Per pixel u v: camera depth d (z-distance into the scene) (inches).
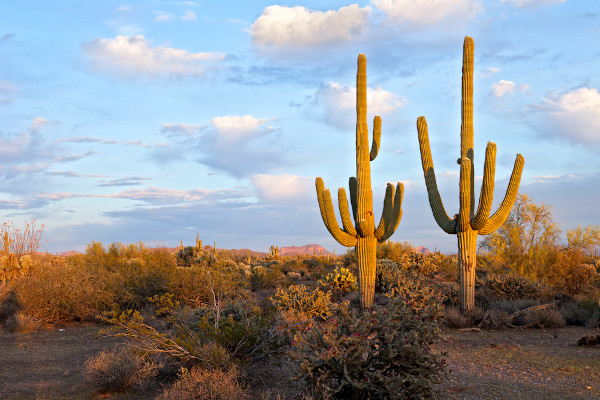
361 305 577.3
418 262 1074.1
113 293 550.6
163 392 267.0
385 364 227.0
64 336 468.1
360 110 584.4
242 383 269.9
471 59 591.8
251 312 360.8
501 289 684.1
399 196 583.8
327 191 564.7
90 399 259.0
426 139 602.9
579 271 724.0
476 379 289.7
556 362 338.3
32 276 576.1
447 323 534.3
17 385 285.4
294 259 1412.4
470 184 566.3
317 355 219.0
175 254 1192.2
